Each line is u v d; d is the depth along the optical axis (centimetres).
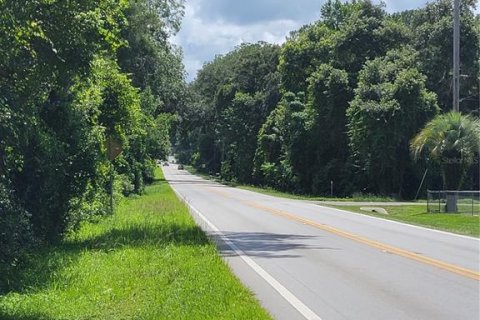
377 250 1472
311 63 6375
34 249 1254
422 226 2161
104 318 775
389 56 5038
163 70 4141
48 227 1406
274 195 4794
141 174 4178
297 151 5781
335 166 5334
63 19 939
